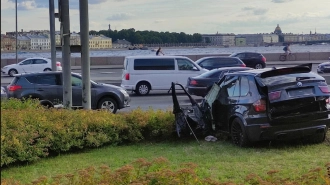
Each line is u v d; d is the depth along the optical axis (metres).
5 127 8.60
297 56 50.41
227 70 20.64
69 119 9.94
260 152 9.30
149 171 6.06
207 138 10.66
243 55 39.25
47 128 9.28
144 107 18.98
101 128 10.11
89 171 5.77
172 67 23.75
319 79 9.62
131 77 23.52
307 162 8.34
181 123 10.55
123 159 8.88
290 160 8.53
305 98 9.37
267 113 9.30
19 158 8.45
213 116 10.71
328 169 6.00
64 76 12.82
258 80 9.55
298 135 9.42
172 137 10.79
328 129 10.83
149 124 10.70
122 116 10.77
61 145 9.35
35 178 7.59
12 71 38.19
